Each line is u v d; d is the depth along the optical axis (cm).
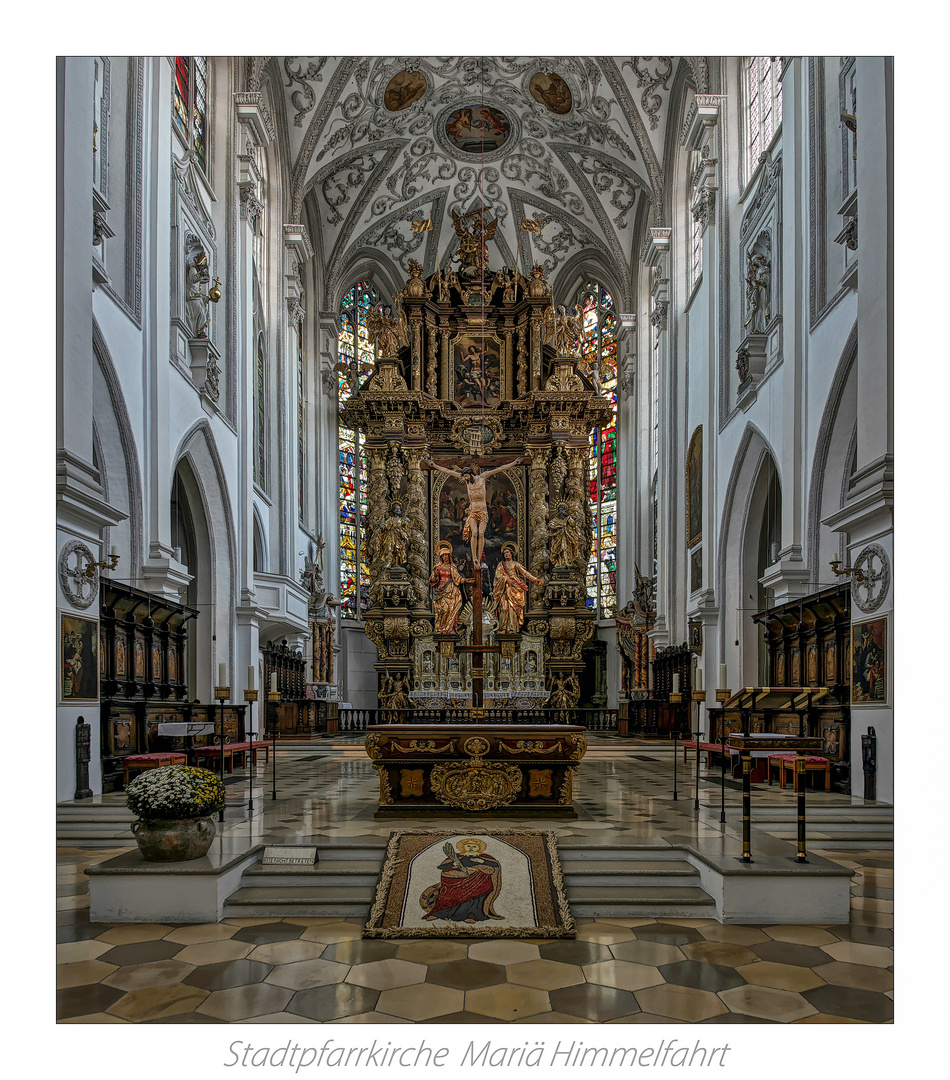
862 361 995
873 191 970
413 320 2620
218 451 1712
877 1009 452
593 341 3275
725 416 1850
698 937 566
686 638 2256
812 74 1363
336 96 2458
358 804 920
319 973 502
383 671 2309
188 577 1399
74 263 941
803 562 1362
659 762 1589
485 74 2589
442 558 2409
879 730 930
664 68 2311
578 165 2873
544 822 800
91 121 999
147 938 563
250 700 895
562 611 2302
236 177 1903
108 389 1222
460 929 566
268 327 2330
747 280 1692
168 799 614
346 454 3200
